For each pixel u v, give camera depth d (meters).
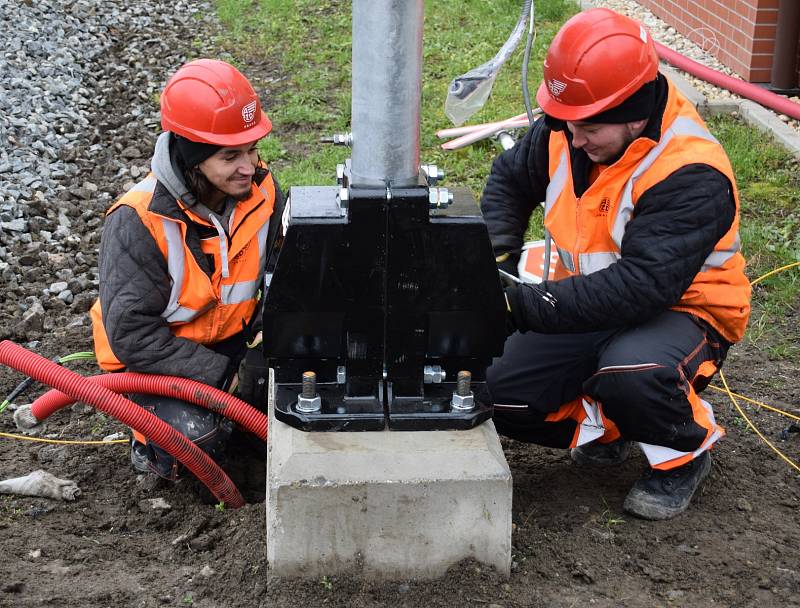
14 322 4.89
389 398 2.95
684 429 3.13
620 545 3.14
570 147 3.24
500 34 9.11
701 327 3.20
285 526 2.76
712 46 8.39
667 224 2.95
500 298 2.84
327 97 8.12
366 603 2.78
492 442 2.87
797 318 4.86
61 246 5.73
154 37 10.11
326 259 2.74
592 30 2.92
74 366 4.52
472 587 2.82
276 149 6.93
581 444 3.41
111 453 3.80
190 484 3.57
